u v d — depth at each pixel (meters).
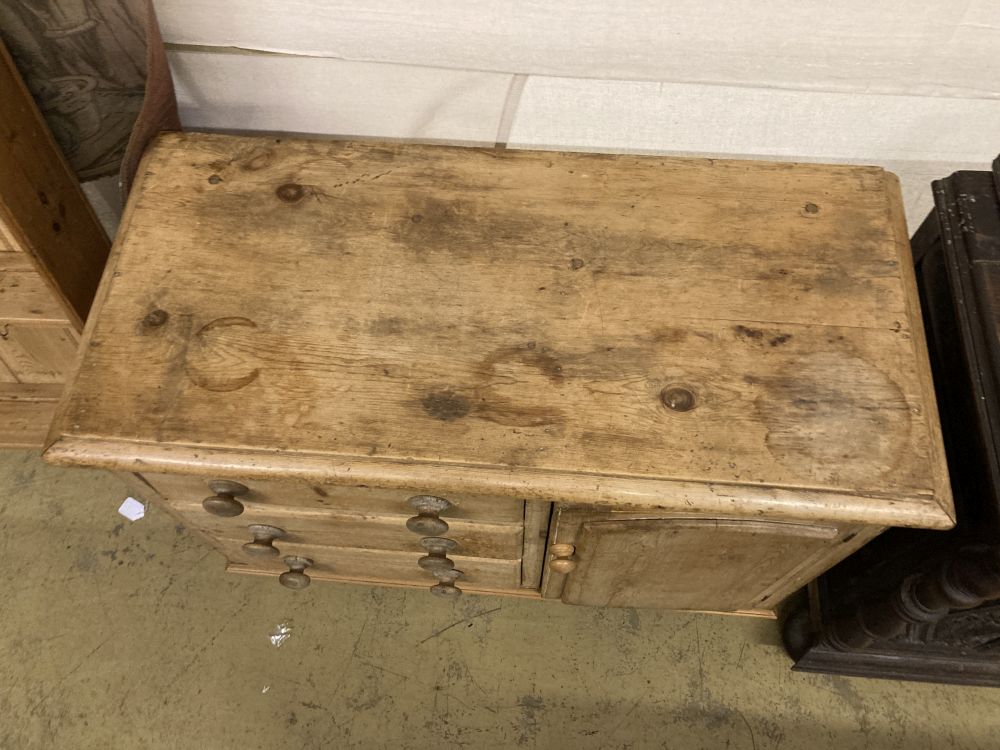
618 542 0.91
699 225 0.90
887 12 0.88
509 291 0.85
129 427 0.77
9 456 1.51
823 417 0.78
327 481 0.77
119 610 1.38
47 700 1.30
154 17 0.88
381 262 0.87
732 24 0.91
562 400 0.79
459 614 1.39
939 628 1.23
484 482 0.75
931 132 1.07
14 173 0.95
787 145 1.11
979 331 0.88
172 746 1.27
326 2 0.92
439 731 1.29
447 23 0.94
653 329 0.83
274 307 0.84
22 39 0.90
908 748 1.28
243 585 1.41
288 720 1.30
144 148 0.98
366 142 0.97
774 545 0.90
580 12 0.91
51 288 1.10
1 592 1.39
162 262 0.87
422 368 0.81
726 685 1.33
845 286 0.85
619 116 1.08
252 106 1.10
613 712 1.31
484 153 0.96
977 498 0.87
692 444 0.76
